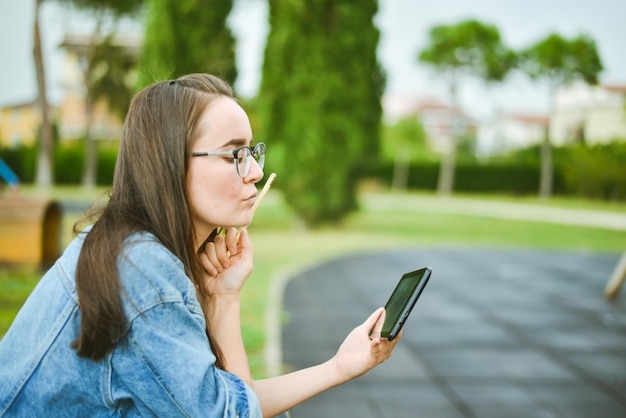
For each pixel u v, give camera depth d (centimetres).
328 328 566
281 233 1391
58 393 105
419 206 2545
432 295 749
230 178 115
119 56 2848
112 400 104
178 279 108
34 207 684
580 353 503
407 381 423
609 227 1834
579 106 3319
